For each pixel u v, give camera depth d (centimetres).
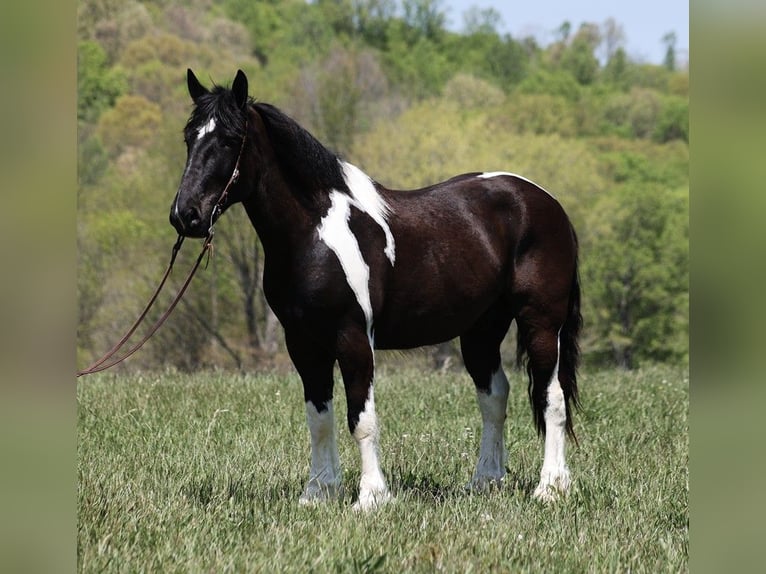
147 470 947
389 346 920
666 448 1108
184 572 632
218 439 1112
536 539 730
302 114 4397
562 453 954
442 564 656
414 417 1262
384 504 815
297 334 870
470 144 4475
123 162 4844
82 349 3978
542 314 968
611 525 775
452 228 923
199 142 807
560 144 4750
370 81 5091
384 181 4247
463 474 1005
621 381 1648
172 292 3978
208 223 806
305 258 843
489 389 992
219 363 3909
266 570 640
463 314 933
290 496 874
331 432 895
